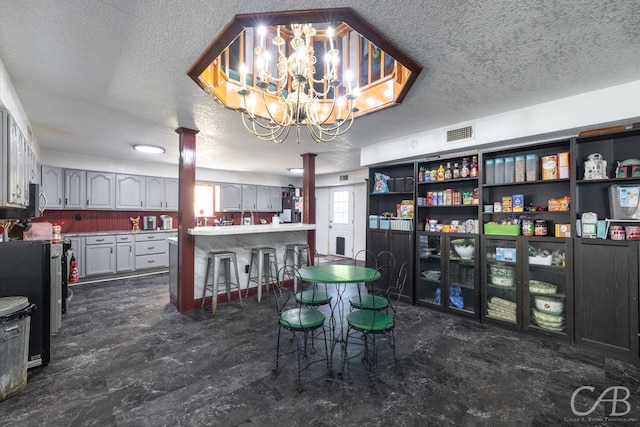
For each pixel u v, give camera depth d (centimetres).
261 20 162
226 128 360
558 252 282
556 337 275
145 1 146
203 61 201
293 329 212
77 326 312
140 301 402
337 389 202
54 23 163
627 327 241
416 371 225
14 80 229
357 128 359
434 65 213
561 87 248
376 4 150
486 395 196
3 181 214
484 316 320
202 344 271
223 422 170
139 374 220
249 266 416
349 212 752
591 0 146
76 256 493
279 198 812
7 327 191
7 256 221
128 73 221
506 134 304
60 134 386
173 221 650
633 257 240
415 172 383
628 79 234
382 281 419
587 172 263
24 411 179
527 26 168
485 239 321
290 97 233
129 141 424
